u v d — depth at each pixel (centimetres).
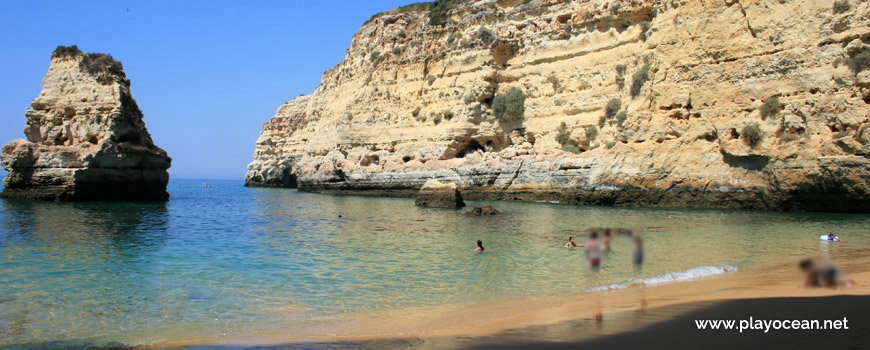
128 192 4353
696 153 3578
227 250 1989
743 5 3459
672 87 3744
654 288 1289
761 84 3319
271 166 9719
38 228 2514
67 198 4022
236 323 1075
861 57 2903
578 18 4903
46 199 4047
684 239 2094
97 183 4144
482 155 5350
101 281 1450
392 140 6044
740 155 3338
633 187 3772
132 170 4316
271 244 2144
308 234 2462
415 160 5750
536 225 2719
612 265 1623
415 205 4266
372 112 6400
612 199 3909
